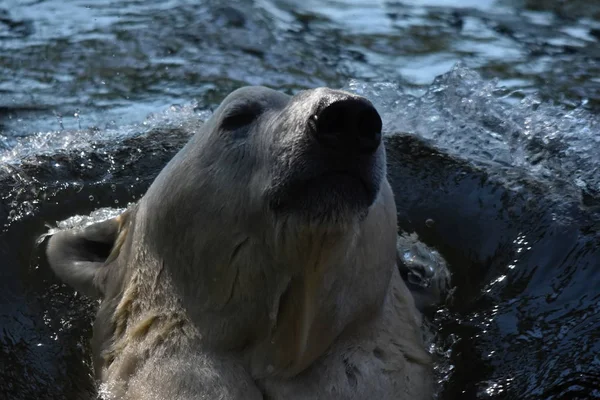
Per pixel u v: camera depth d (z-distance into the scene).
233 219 10.52
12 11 27.41
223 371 11.06
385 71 24.33
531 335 12.86
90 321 13.15
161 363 11.34
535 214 15.61
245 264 10.57
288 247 9.80
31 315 13.55
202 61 24.75
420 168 17.41
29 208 16.14
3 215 15.84
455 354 12.74
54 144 19.08
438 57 25.17
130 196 16.84
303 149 9.30
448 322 13.37
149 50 25.25
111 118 21.52
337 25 27.19
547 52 25.52
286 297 10.56
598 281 13.64
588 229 14.91
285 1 28.89
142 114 21.80
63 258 13.74
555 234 14.89
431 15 27.94
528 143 18.77
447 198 16.44
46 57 24.70
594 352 12.26
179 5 28.22
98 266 13.46
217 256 10.77
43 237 15.37
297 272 10.12
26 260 14.80
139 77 23.84
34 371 12.58
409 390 11.68
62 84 23.34
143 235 11.97
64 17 27.19
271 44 25.80
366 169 9.30
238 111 10.88
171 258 11.34
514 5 28.67
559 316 13.15
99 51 25.16
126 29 26.50
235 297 10.84
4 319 13.55
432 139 18.97
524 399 11.71
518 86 23.36
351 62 24.84
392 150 18.16
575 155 18.17
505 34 26.64
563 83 23.61
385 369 11.57
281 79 23.91
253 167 10.38
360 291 10.98
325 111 9.09
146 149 18.67
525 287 13.95
